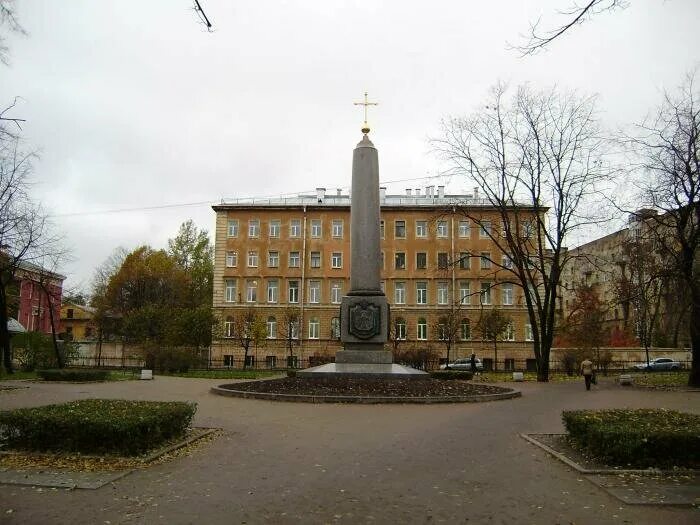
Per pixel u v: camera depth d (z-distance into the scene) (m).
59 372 29.08
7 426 9.50
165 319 48.34
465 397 18.42
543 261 38.34
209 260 76.75
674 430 9.03
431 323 59.19
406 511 6.80
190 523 6.31
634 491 7.61
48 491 7.47
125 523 6.30
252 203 63.34
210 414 14.90
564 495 7.52
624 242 31.02
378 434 11.95
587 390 25.86
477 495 7.50
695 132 26.88
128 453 9.28
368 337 23.36
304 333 59.34
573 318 50.22
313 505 6.98
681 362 50.78
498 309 55.03
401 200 63.53
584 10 7.89
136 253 69.06
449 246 60.28
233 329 59.03
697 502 7.12
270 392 18.86
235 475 8.41
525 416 15.02
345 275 60.16
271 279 60.47
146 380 30.16
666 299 29.28
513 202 35.66
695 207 27.41
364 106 25.45
